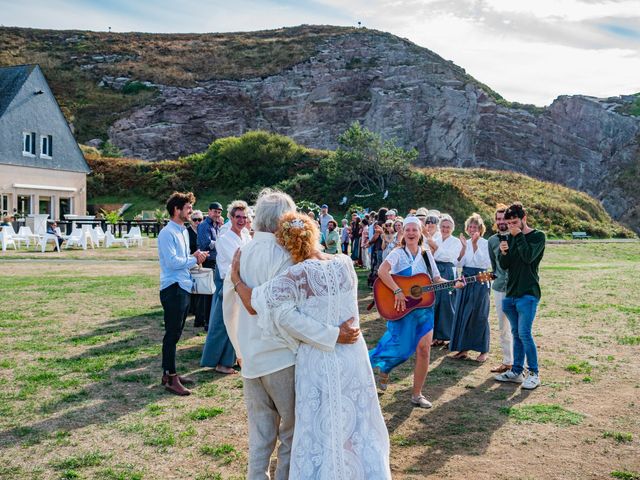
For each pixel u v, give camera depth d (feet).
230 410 19.80
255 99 259.80
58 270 60.23
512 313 23.12
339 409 11.85
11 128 125.59
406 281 20.75
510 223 22.25
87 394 21.25
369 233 62.03
